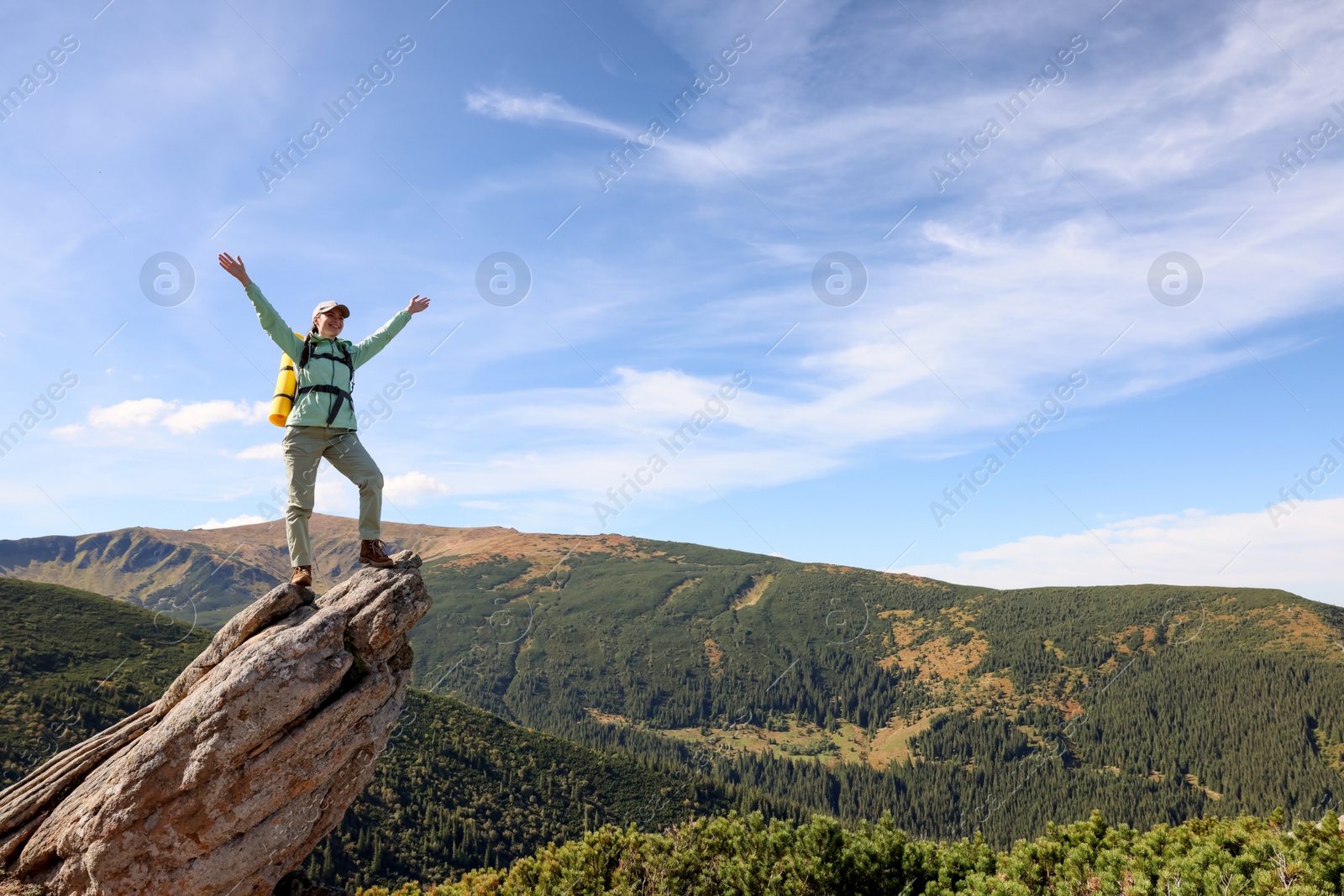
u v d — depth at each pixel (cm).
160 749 941
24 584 13625
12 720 8769
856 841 1695
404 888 2058
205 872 962
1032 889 1459
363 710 1080
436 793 11812
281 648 992
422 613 1175
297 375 1131
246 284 1058
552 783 14100
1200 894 1162
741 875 1680
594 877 1747
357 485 1189
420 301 1251
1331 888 1070
